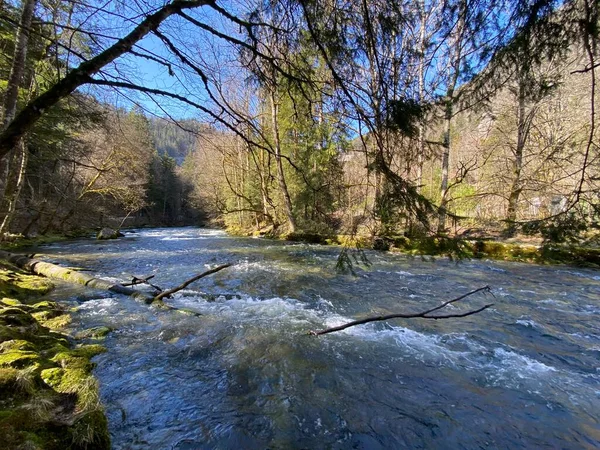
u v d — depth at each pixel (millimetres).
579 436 3074
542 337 5238
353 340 5031
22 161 13625
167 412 3271
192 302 6832
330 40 2365
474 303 7000
